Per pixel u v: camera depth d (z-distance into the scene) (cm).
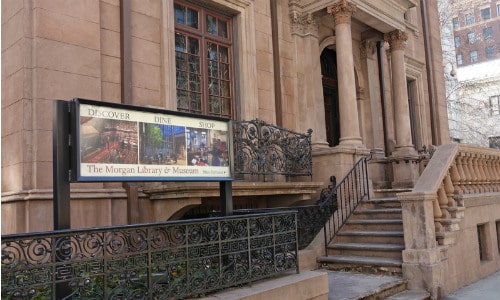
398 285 653
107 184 689
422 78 1620
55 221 358
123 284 364
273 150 878
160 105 777
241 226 459
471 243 770
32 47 630
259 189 797
